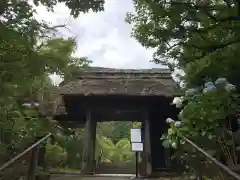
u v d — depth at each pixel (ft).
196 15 13.24
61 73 17.80
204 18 13.34
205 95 15.74
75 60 18.44
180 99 19.56
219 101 15.65
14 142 15.72
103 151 63.16
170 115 38.32
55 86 20.53
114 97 36.14
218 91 15.25
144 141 36.09
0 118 15.44
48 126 17.67
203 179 16.58
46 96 19.70
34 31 14.11
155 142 37.58
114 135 86.84
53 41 15.84
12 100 15.55
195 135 17.61
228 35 15.39
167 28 14.49
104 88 37.19
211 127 17.02
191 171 21.13
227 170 7.40
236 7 13.04
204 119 16.67
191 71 18.65
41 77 17.11
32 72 14.34
